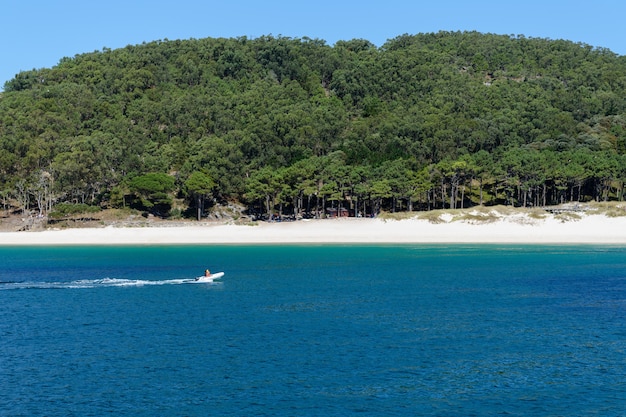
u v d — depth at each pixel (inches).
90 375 1733.5
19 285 3319.4
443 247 5083.7
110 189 7057.1
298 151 7431.1
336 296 2883.9
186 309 2618.1
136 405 1514.5
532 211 5876.0
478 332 2167.8
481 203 6545.3
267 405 1508.4
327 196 6633.9
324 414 1454.2
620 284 3139.8
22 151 7327.8
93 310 2615.7
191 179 6510.8
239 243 5625.0
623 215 5703.7
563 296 2827.3
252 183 6525.6
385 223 5935.0
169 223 6422.2
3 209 6948.8
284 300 2795.3
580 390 1596.9
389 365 1801.2
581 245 5078.7
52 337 2153.1
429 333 2158.0
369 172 6535.4
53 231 6043.3
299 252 4894.2
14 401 1544.0
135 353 1942.7
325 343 2032.5
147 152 7583.7
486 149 7859.3
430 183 6466.5
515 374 1718.8
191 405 1512.1
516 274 3523.6
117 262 4389.8
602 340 2054.6
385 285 3191.4
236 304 2716.5
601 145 7632.9
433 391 1593.3
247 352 1937.7
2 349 1999.3
